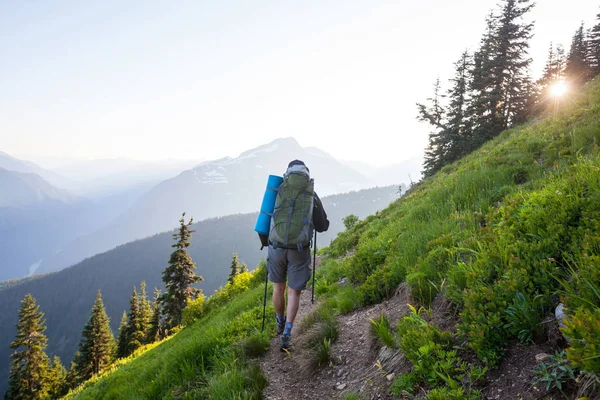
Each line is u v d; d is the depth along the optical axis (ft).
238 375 12.14
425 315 10.62
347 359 11.70
